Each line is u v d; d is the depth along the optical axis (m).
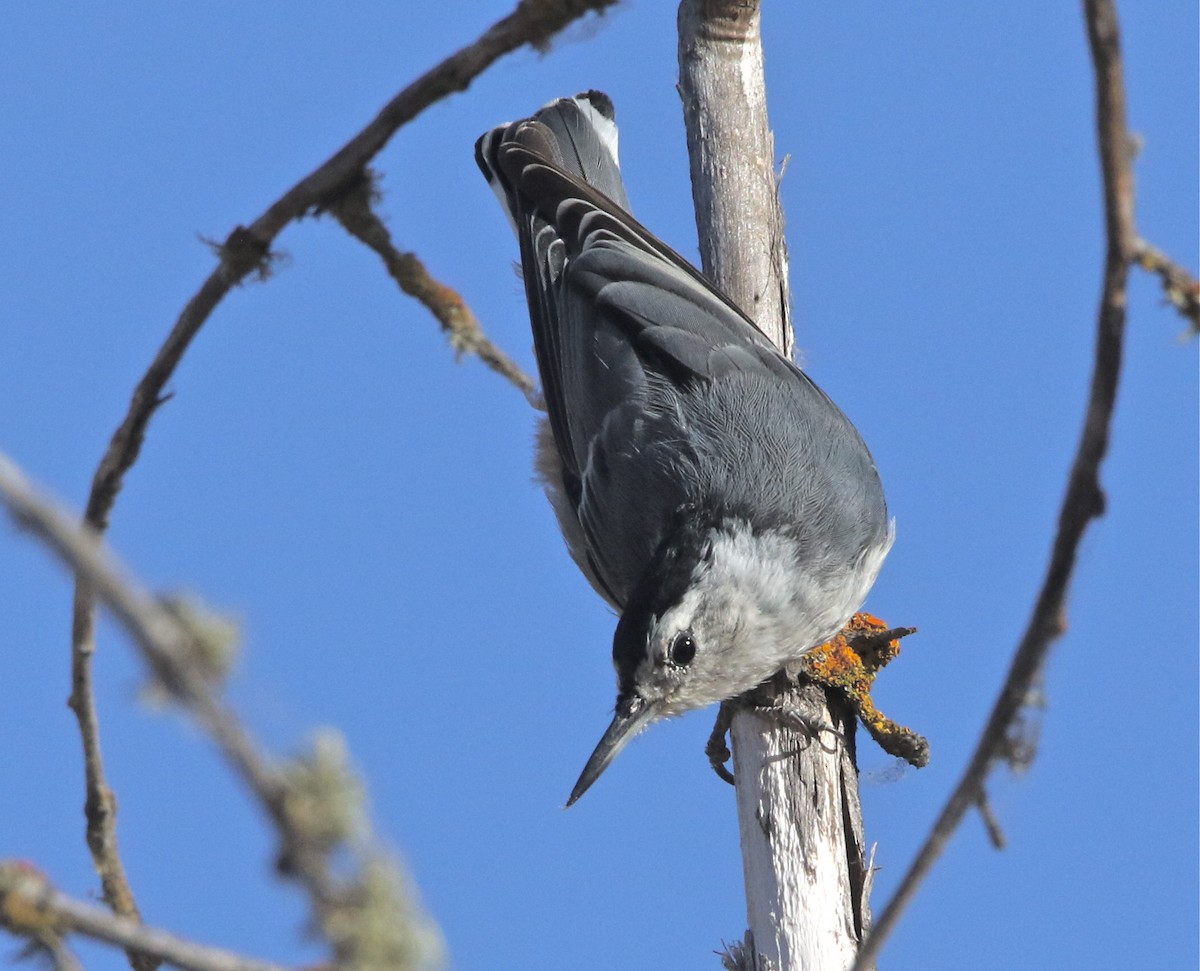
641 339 10.97
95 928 3.68
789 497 10.06
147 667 2.64
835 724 9.47
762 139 11.12
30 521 2.61
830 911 8.78
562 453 11.67
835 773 9.23
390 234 8.34
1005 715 4.61
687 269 11.06
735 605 9.74
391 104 6.98
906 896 4.67
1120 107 4.29
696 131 11.10
